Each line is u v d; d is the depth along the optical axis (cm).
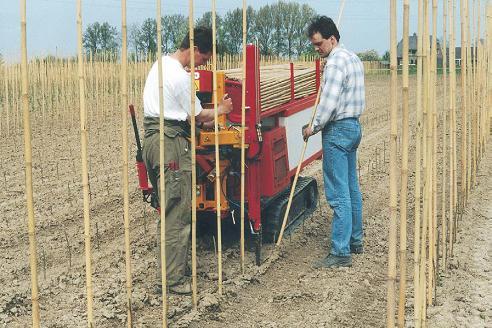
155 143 511
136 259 628
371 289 550
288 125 682
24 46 348
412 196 862
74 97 2008
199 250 649
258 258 602
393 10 304
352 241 640
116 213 810
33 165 1157
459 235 671
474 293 518
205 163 574
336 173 599
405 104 326
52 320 486
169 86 501
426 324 462
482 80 1027
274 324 481
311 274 589
